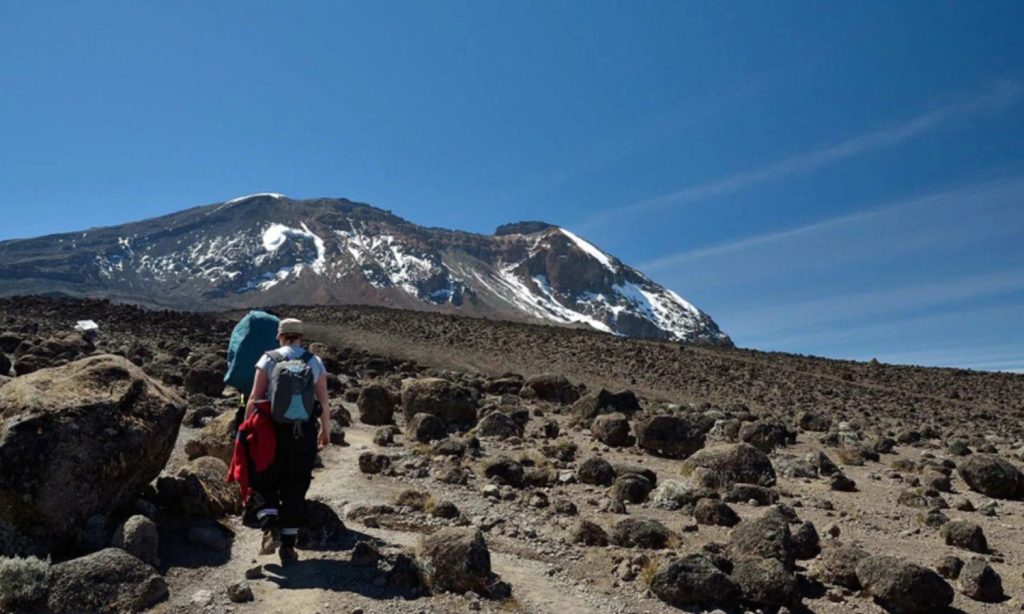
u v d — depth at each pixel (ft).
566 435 49.01
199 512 22.72
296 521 19.98
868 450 49.85
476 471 33.27
